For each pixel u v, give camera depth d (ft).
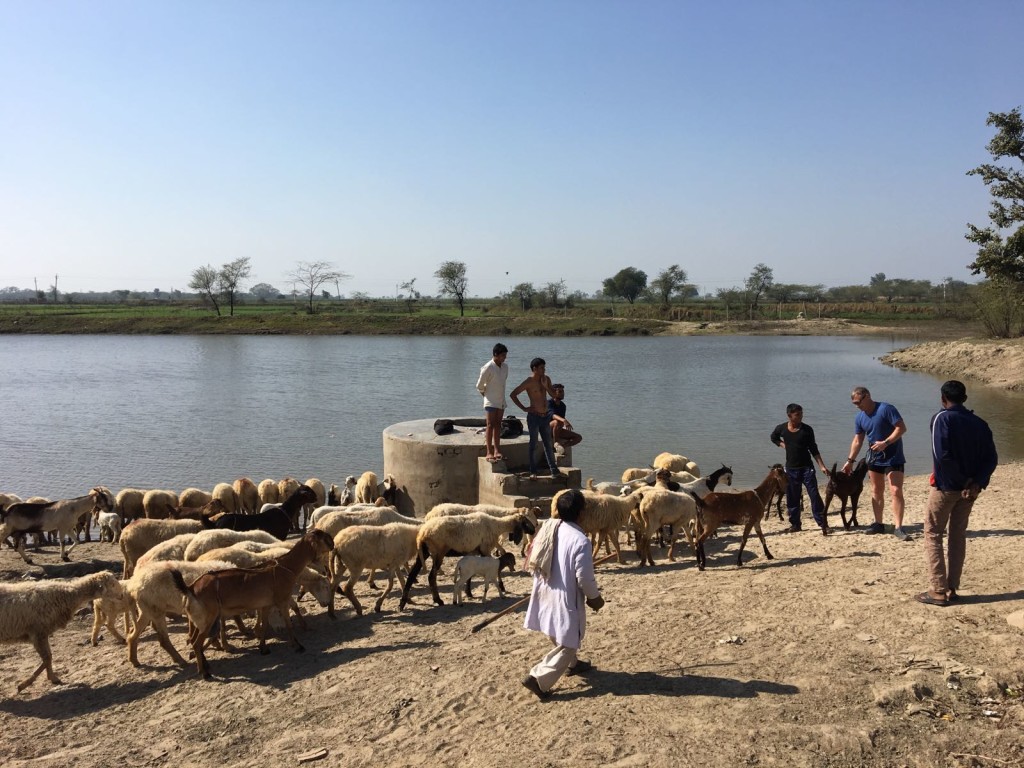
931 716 18.22
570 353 249.55
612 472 74.84
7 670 26.58
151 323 355.97
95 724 21.99
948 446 24.21
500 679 22.47
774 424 104.68
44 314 391.24
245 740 20.33
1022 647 20.75
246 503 54.19
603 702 20.11
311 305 460.96
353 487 56.80
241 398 131.03
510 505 46.24
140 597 26.00
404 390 142.92
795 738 17.46
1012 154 144.97
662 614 27.09
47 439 93.04
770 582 30.48
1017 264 145.28
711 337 343.46
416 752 18.75
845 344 292.81
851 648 22.17
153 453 85.05
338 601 33.58
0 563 42.73
